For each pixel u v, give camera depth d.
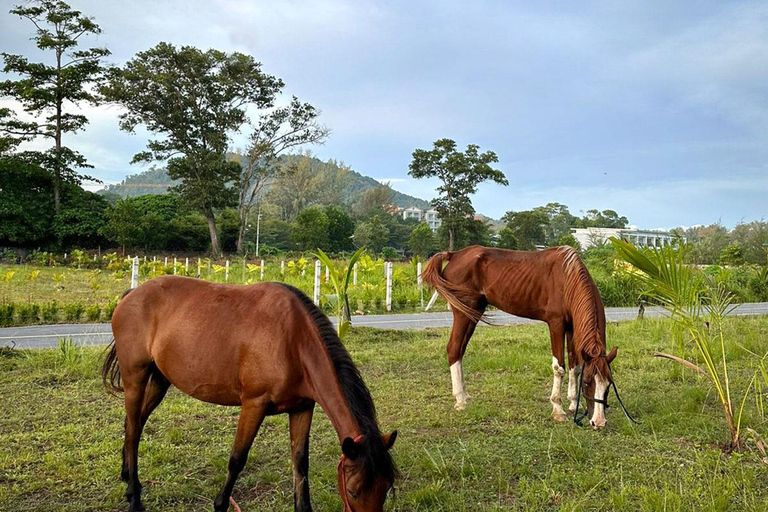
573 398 6.52
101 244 42.19
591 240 38.75
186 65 42.31
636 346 10.59
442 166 57.09
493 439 5.48
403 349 9.95
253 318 3.63
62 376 7.32
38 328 11.72
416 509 4.02
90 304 14.80
